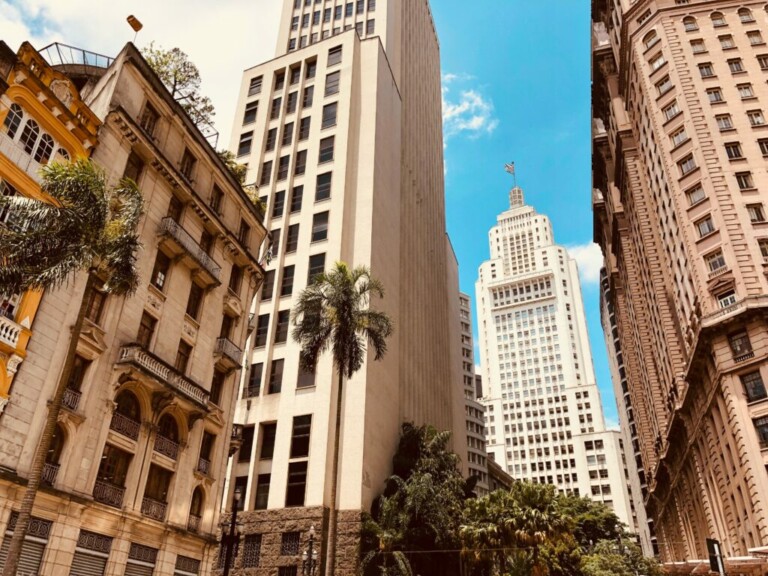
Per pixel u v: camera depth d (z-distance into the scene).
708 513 48.00
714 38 54.94
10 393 19.22
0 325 19.23
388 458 49.88
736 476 38.59
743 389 37.75
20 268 16.48
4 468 18.42
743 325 39.00
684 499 61.34
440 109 112.88
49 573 19.27
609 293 119.88
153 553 24.50
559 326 175.88
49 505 19.84
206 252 31.84
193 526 27.53
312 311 32.28
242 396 50.03
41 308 20.92
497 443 163.25
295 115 66.25
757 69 51.44
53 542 19.69
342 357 30.77
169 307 27.70
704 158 47.72
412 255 74.00
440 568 43.22
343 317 31.48
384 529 40.22
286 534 41.78
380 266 57.25
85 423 21.73
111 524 22.31
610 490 136.62
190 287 29.73
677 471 61.47
